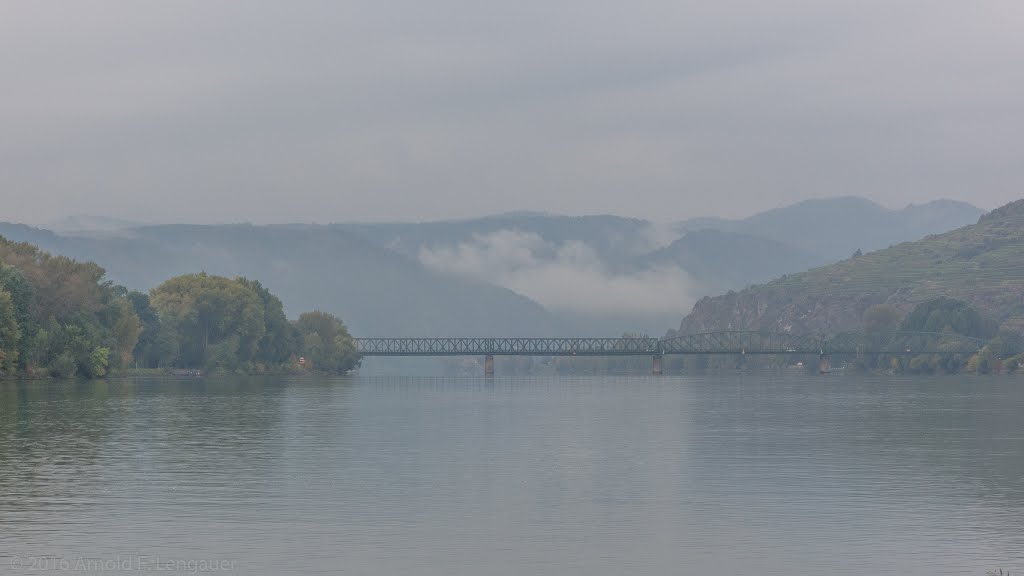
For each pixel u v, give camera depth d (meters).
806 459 90.06
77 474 76.44
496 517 61.25
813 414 155.88
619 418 145.12
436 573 49.06
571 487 72.56
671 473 79.88
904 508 64.31
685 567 50.28
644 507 64.62
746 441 107.12
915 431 121.06
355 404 177.50
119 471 78.25
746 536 56.50
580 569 49.94
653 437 111.50
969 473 80.31
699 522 60.03
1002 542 54.97
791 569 49.97
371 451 94.31
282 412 149.12
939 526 58.88
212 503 64.75
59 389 198.38
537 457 90.50
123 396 180.12
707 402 199.25
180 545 53.59
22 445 95.06
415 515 61.62
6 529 56.69
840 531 57.66
